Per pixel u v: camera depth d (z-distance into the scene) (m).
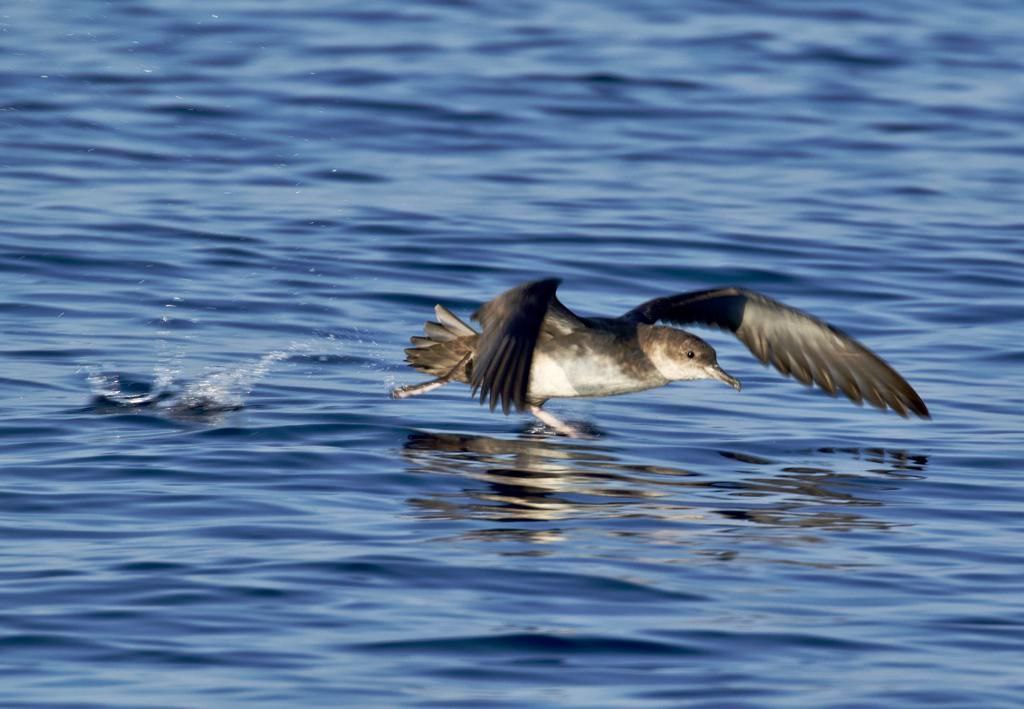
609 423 15.35
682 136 27.08
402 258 20.34
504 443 14.48
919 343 18.09
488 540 11.65
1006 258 21.30
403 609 10.27
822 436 15.02
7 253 19.61
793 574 11.11
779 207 23.34
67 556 11.02
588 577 10.92
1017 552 11.70
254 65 30.11
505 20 34.94
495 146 26.03
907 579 11.08
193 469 13.14
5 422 14.27
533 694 9.08
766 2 38.03
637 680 9.30
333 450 13.88
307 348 17.20
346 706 8.86
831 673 9.44
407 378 16.45
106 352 16.56
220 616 10.04
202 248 20.34
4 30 31.75
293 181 23.66
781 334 13.45
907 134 27.84
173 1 35.19
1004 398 16.23
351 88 28.80
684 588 10.79
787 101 29.53
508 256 20.55
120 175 23.47
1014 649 9.84
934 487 13.41
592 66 31.14
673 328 14.09
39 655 9.43
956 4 39.12
